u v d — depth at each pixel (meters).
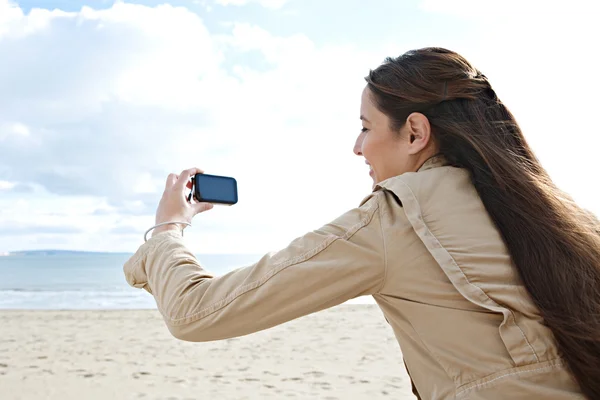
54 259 119.38
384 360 6.95
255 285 1.10
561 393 1.02
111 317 12.34
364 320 10.73
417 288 1.10
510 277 1.09
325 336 8.84
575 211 1.19
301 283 1.08
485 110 1.25
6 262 98.31
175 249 1.26
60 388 5.71
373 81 1.32
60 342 8.69
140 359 7.18
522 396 1.02
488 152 1.19
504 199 1.15
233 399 5.23
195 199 1.44
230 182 1.48
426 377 1.12
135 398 5.30
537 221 1.12
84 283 37.62
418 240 1.12
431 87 1.26
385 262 1.10
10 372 6.46
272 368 6.54
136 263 1.30
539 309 1.05
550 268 1.07
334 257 1.09
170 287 1.19
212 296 1.13
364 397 5.25
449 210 1.15
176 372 6.39
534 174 1.20
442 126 1.25
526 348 1.03
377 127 1.31
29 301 21.98
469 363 1.06
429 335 1.10
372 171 1.41
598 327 1.03
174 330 1.15
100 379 6.08
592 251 1.11
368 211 1.14
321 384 5.75
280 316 1.10
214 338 1.13
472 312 1.07
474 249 1.10
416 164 1.29
